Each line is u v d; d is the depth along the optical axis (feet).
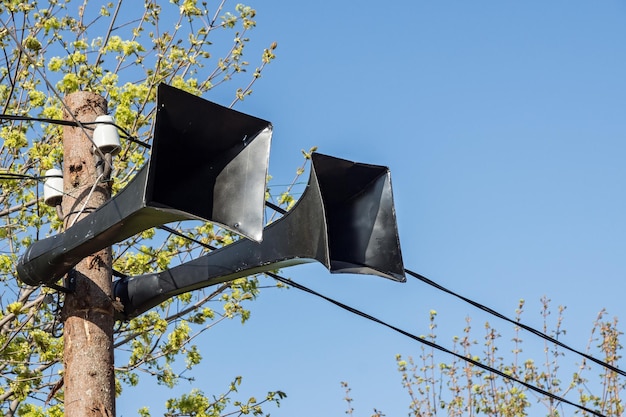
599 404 44.21
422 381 45.32
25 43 34.78
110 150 24.07
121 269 35.60
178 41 36.96
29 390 32.91
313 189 19.19
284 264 20.51
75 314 23.24
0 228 37.09
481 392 44.78
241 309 36.68
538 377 44.96
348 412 44.52
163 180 17.56
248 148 18.07
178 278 23.11
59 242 21.24
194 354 35.47
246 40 37.78
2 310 34.81
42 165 34.86
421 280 26.84
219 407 35.32
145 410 36.01
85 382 22.65
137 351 34.65
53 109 35.88
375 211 20.24
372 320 25.62
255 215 17.40
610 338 44.96
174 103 17.34
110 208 19.57
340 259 19.75
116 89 35.37
